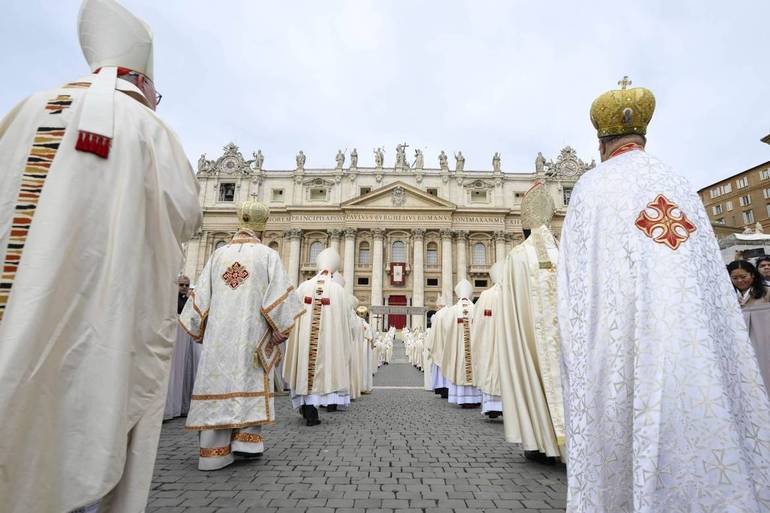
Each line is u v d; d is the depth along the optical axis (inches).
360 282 2050.9
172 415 288.5
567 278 96.7
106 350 71.0
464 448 213.8
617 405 79.4
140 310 80.1
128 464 77.2
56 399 66.8
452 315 391.2
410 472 171.0
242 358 185.8
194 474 167.5
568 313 94.9
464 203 2155.5
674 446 71.0
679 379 72.7
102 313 71.9
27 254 67.0
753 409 75.9
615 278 84.8
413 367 1117.7
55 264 67.6
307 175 2192.4
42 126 75.9
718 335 77.2
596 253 90.2
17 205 69.9
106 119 79.0
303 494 144.0
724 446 68.6
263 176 2207.2
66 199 71.2
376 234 2050.9
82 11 97.9
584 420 83.6
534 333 182.9
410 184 2145.7
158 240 84.5
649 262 81.1
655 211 84.7
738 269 201.2
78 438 67.2
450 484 155.7
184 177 90.9
